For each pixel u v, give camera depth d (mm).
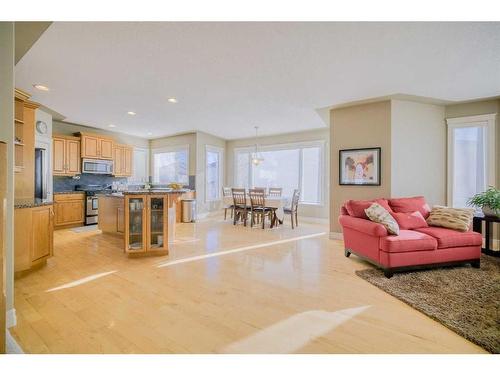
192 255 3656
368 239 3141
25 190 3527
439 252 2984
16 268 2715
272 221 5762
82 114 5141
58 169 5465
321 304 2232
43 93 3902
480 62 2832
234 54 2701
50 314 2031
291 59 2785
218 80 3400
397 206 3654
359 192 4449
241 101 4285
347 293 2451
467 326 1857
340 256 3635
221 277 2830
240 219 6766
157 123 5957
